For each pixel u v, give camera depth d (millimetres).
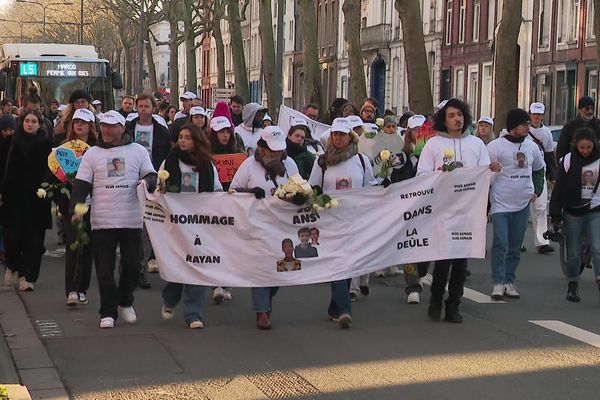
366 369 7680
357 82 27797
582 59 38750
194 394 6996
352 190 9188
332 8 61844
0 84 24672
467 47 46500
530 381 7320
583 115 13430
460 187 9398
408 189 9305
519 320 9648
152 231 8914
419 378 7398
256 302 9133
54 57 26844
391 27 53062
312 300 10664
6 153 11242
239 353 8227
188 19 54531
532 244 15727
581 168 10602
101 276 9156
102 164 8961
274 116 32594
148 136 11891
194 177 9016
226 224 8961
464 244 9391
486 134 13719
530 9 42656
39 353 8172
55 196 10062
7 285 11414
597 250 10664
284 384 7250
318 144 11438
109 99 26875
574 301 10758
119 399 6875
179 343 8586
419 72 23641
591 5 38312
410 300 10516
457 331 9109
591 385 7219
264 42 32844
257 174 9102
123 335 8883
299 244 9070
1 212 11102
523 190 10688
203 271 8961
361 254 9211
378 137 11281
